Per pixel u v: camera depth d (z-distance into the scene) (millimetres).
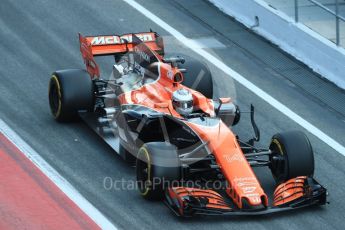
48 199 42281
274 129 51906
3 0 68438
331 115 54656
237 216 40969
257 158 48062
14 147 47500
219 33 65562
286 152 42281
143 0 70500
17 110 51938
